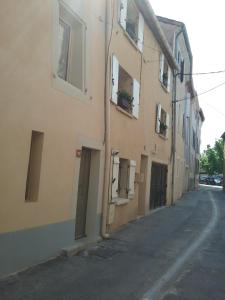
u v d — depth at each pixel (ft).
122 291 20.97
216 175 228.02
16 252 22.06
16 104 21.31
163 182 67.00
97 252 29.19
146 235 37.76
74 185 28.27
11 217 21.44
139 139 47.62
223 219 54.24
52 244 25.79
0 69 19.95
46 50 23.95
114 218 39.01
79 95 28.71
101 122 33.58
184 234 39.83
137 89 45.47
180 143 85.76
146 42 49.60
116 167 37.50
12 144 21.15
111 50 35.88
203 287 22.72
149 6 44.68
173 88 71.51
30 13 22.18
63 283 21.36
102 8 33.63
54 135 25.30
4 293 19.01
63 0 26.81
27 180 23.94
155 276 24.18
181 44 80.02
